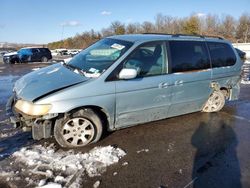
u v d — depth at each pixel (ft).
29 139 14.07
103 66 13.64
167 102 15.48
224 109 20.34
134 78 13.88
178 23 227.61
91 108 13.15
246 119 18.16
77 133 13.03
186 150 13.37
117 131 15.31
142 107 14.48
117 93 13.34
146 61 14.51
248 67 54.85
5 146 13.24
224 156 12.87
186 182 10.67
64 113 12.46
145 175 11.02
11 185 10.09
